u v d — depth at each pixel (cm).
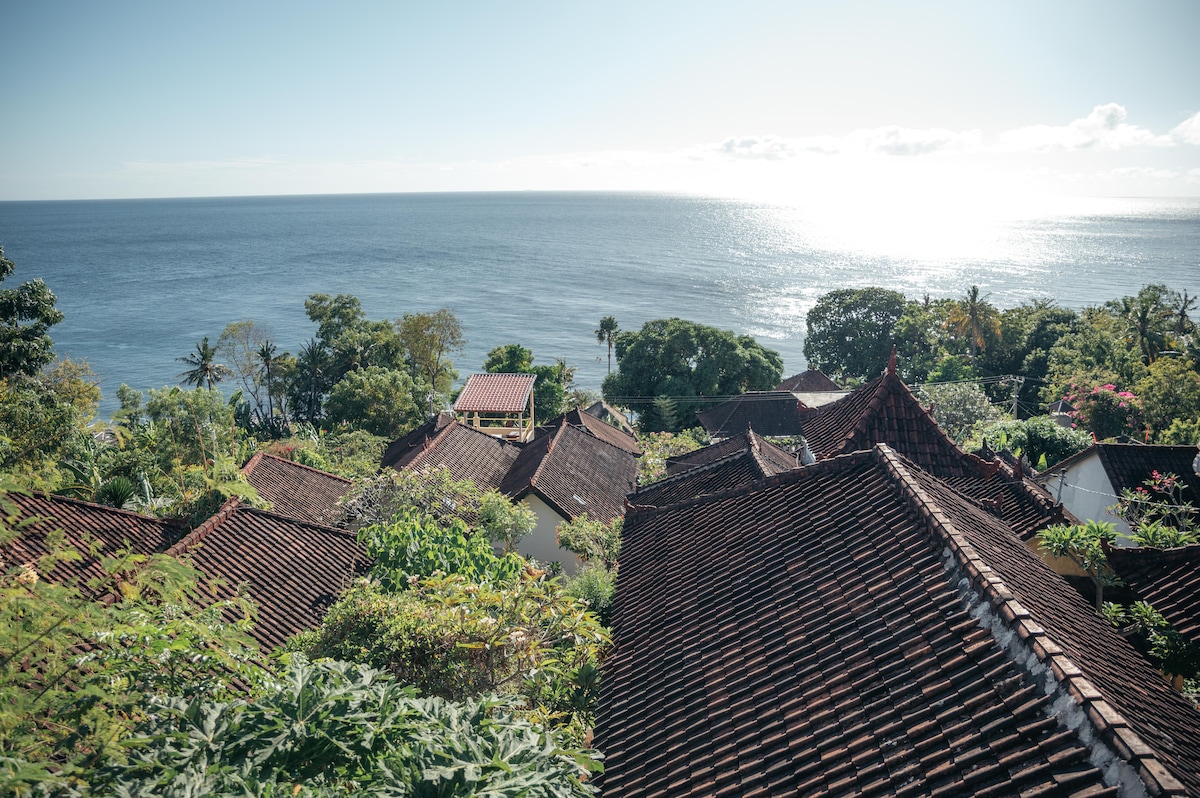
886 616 945
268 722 732
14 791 542
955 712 760
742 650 1027
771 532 1280
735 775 830
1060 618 954
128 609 797
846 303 9188
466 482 2895
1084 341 6931
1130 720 702
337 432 5809
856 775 754
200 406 4062
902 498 1155
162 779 641
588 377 12588
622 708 1045
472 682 1284
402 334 8162
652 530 1551
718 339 7256
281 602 1895
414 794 670
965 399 4909
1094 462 2750
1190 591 1326
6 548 1538
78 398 4534
